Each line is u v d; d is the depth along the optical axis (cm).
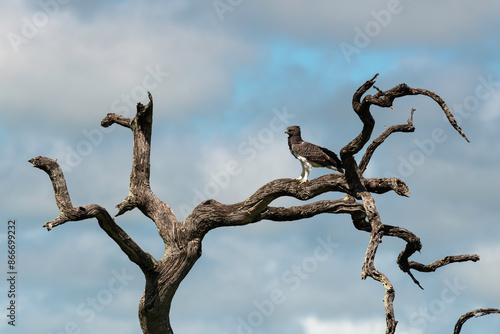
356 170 1825
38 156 1809
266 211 2025
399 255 2041
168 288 2028
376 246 1709
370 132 1705
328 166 1947
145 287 2058
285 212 2020
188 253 2036
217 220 2019
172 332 2097
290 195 1923
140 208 2123
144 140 2136
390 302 1584
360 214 1964
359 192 1823
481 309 1967
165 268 2023
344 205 1947
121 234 1911
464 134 1670
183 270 2034
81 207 1809
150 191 2125
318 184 1878
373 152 1972
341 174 1872
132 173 2125
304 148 1936
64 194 1808
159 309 2041
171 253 2038
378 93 1639
